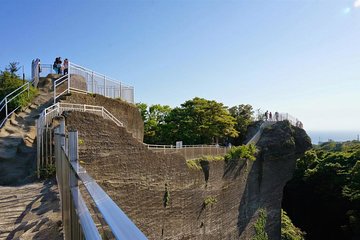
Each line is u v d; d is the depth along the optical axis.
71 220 4.00
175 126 44.69
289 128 43.25
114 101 19.14
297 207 65.88
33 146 12.77
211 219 24.62
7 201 7.89
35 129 14.16
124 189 14.21
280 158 40.69
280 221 41.31
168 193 18.14
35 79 20.39
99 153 12.89
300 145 45.03
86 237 2.17
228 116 47.91
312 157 68.50
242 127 56.34
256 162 36.00
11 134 13.19
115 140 13.89
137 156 15.38
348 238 50.94
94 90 18.80
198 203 22.52
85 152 12.20
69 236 4.36
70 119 11.98
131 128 21.22
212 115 45.28
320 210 61.78
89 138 12.51
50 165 10.70
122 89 22.14
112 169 13.55
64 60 21.98
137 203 15.17
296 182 66.81
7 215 6.95
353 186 55.94
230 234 28.19
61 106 14.62
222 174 26.84
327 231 59.56
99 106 16.39
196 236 22.05
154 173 16.84
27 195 8.43
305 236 53.97
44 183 9.83
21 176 10.77
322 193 61.34
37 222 6.33
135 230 1.44
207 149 26.22
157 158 17.20
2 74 19.98
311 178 63.56
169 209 18.44
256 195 35.44
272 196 39.44
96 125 12.93
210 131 44.50
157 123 48.25
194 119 44.88
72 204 3.87
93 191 2.46
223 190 27.05
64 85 19.00
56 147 9.38
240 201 30.97
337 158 66.12
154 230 16.72
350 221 49.72
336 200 58.84
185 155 22.61
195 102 45.16
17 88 18.20
